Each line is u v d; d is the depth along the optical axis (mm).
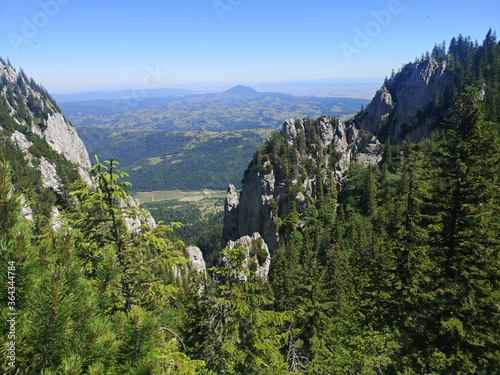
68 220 13805
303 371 23641
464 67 147000
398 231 22625
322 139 126938
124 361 5688
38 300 4941
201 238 184250
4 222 5453
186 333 19812
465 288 16922
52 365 5094
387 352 18547
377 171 109500
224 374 16203
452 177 18172
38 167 115375
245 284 17750
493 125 17750
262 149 117875
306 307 29594
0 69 195375
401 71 183625
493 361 15523
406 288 19328
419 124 146875
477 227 17391
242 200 118625
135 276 13555
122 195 13961
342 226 90375
